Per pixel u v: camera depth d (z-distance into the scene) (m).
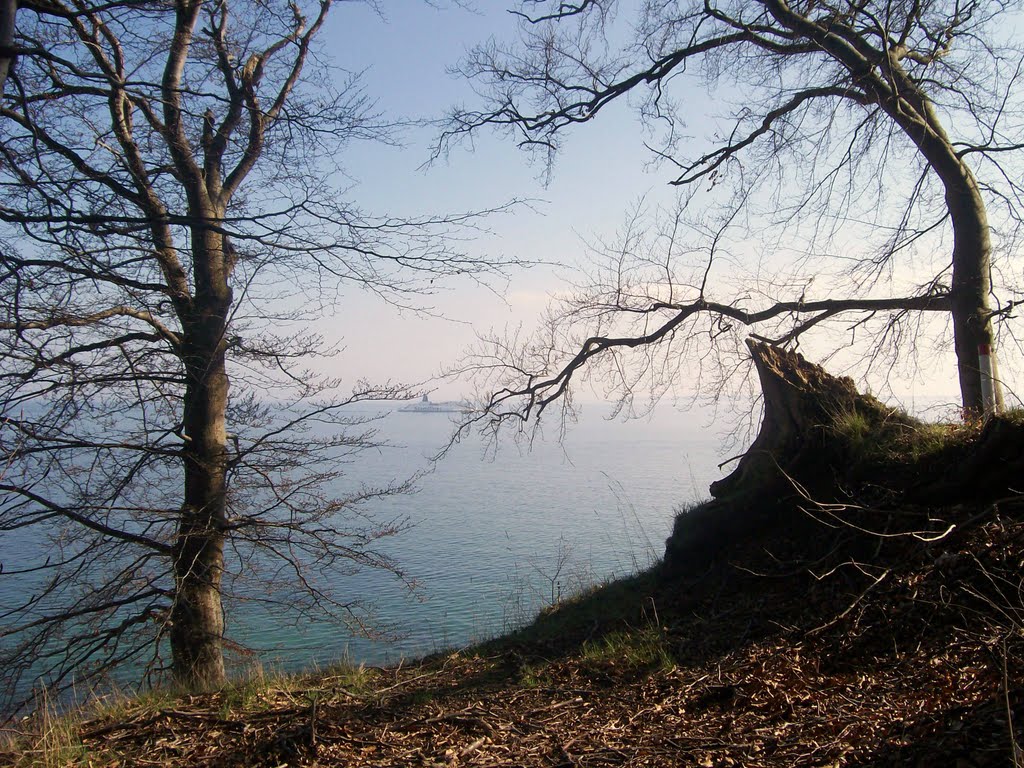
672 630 7.04
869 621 5.91
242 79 10.94
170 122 10.12
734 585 7.71
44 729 5.55
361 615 11.29
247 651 10.02
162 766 4.80
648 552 10.95
